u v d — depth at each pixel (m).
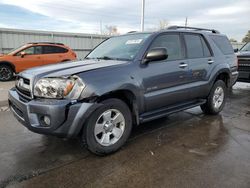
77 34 18.33
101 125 3.22
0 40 14.87
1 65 10.73
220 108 5.34
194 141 3.84
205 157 3.29
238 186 2.61
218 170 2.94
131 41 4.03
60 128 2.88
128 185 2.64
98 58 4.02
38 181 2.71
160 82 3.82
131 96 3.46
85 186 2.63
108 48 4.30
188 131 4.29
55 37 17.25
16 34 15.44
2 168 2.97
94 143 3.14
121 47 4.05
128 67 3.43
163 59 3.64
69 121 2.89
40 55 11.56
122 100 3.51
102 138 3.25
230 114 5.41
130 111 3.52
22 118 3.14
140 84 3.51
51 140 3.82
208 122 4.80
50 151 3.45
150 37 3.87
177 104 4.37
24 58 11.16
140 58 3.62
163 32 4.08
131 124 3.56
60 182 2.69
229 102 6.66
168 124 4.66
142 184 2.66
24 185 2.63
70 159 3.22
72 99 2.91
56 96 2.91
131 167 3.03
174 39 4.27
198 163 3.12
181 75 4.20
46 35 16.80
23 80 3.35
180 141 3.84
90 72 3.08
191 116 5.20
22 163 3.10
